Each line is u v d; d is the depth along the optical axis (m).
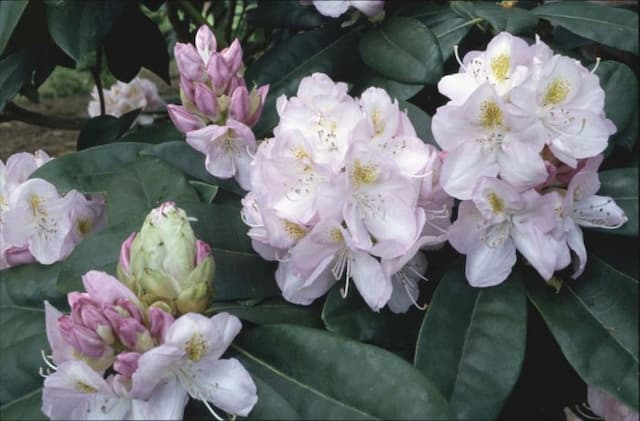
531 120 0.81
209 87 0.95
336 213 0.82
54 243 0.94
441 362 0.83
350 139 0.84
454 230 0.84
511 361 0.83
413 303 0.88
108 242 0.90
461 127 0.83
